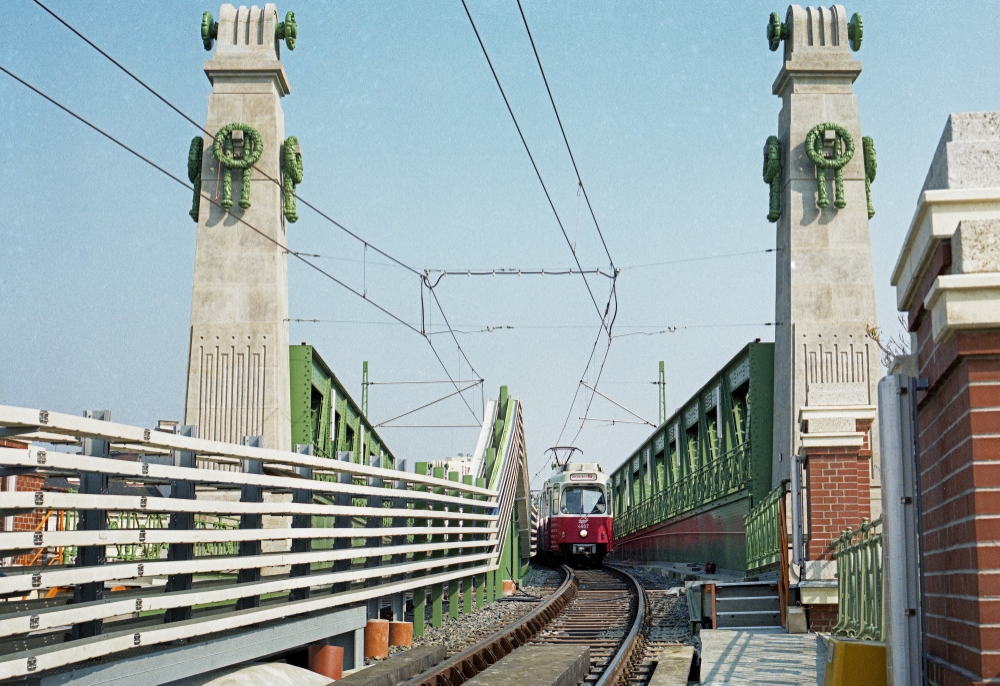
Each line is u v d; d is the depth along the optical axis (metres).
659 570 31.39
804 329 22.27
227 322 21.33
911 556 5.15
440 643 12.48
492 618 15.47
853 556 9.70
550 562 43.16
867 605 8.80
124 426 6.30
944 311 4.06
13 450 5.20
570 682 9.16
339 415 25.66
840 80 23.23
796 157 23.00
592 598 20.97
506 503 20.72
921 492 5.23
